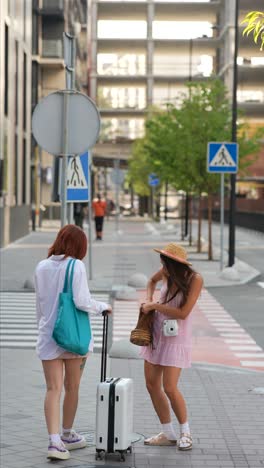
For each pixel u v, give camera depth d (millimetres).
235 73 35875
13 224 54750
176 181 47969
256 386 13844
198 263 39438
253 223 76062
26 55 62188
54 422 9547
